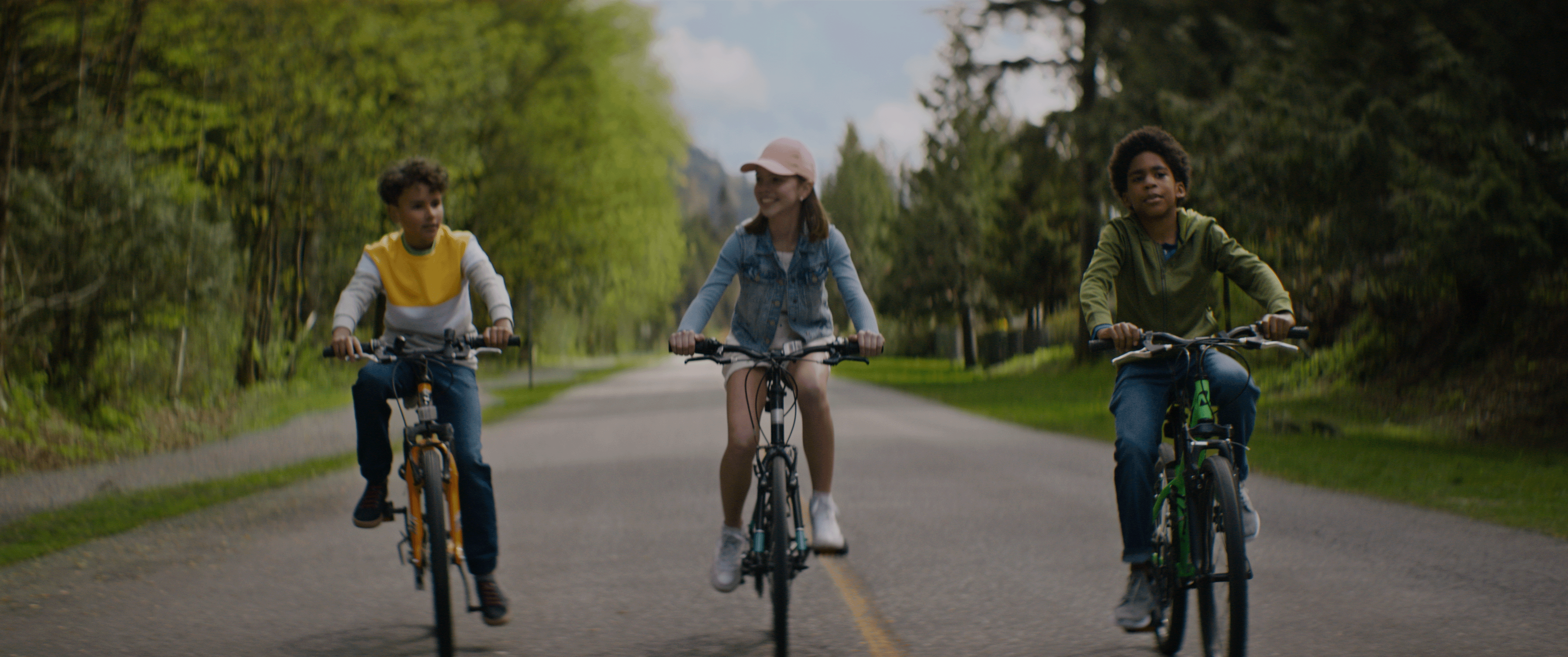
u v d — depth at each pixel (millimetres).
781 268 4754
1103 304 4320
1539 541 6832
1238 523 3736
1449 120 14141
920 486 9672
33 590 5820
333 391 24844
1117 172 4598
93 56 16062
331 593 5734
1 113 13609
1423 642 4547
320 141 21297
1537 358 15938
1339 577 5820
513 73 30703
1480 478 10016
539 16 31812
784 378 4641
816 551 4750
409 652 4602
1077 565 6250
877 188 65125
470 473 4691
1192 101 18609
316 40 20562
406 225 4684
